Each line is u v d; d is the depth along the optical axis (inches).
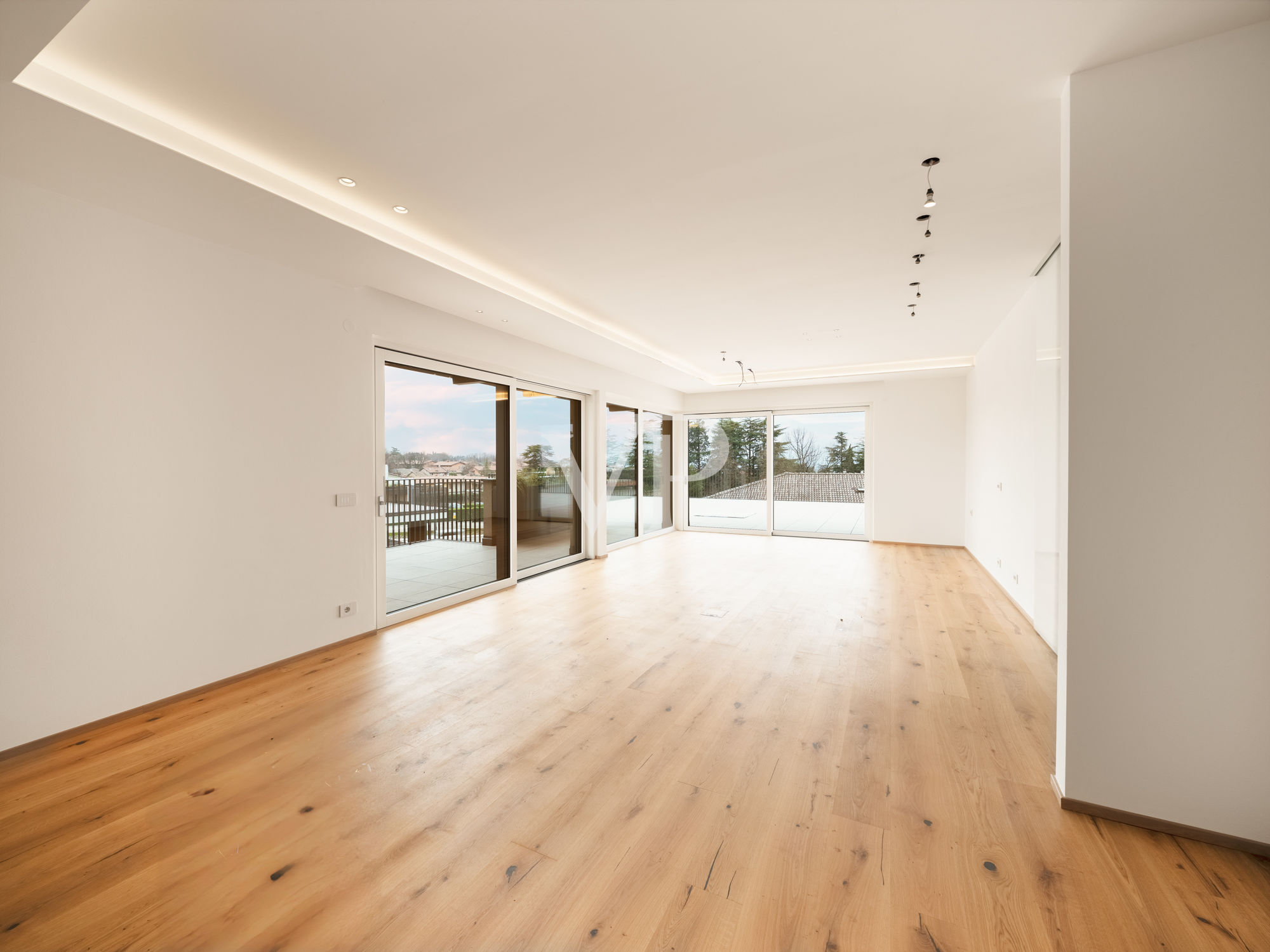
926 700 114.0
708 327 216.1
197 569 118.2
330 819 76.3
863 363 301.0
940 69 73.5
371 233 117.6
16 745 93.0
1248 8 63.2
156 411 111.1
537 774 87.4
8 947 55.8
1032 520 165.0
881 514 333.7
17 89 68.2
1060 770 78.5
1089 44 68.9
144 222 108.8
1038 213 116.3
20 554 93.7
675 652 142.9
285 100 79.0
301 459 139.3
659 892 62.8
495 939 56.7
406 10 62.6
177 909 60.6
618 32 66.4
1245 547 67.3
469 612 182.2
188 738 99.0
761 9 63.2
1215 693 69.0
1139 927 57.6
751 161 96.2
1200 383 68.6
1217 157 67.9
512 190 105.6
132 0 60.6
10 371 92.4
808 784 84.4
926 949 55.1
